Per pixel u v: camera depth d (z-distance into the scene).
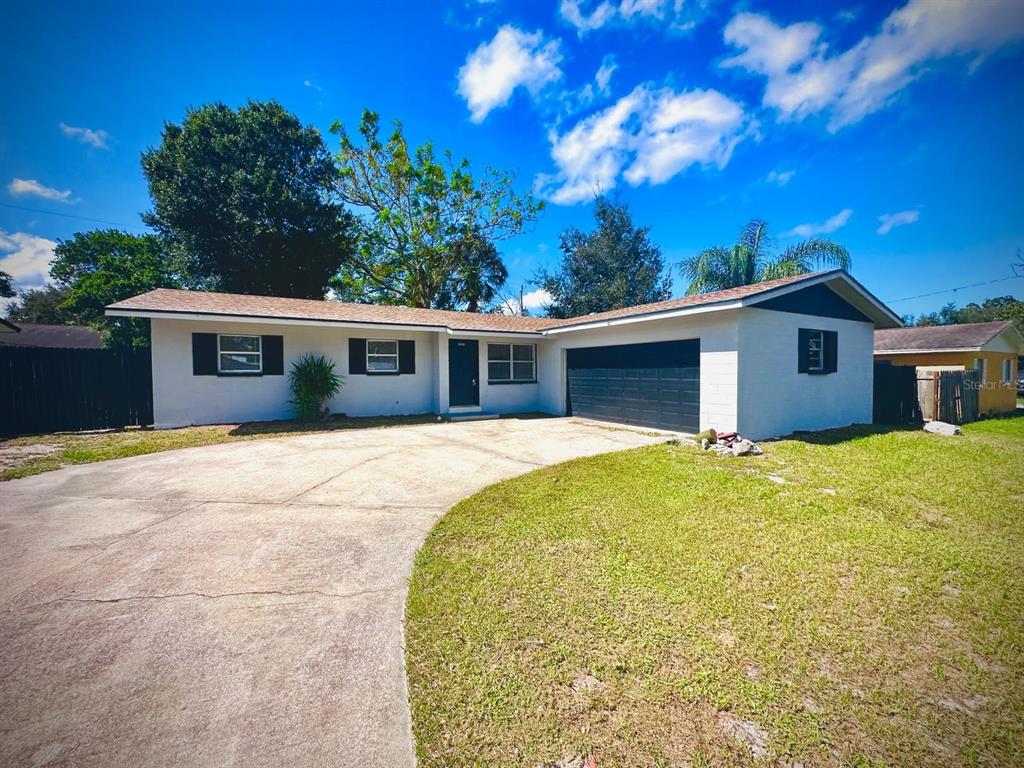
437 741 1.77
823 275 9.11
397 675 2.16
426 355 13.09
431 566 3.28
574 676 2.13
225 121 18.69
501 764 1.66
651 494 5.00
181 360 10.05
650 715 1.90
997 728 1.84
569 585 3.00
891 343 17.61
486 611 2.69
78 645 2.35
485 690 2.04
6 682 2.06
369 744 1.75
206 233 18.39
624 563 3.33
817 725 1.85
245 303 11.29
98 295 17.86
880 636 2.48
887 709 1.94
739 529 4.00
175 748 1.70
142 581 3.06
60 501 4.81
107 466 6.40
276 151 19.48
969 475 5.88
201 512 4.48
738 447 7.05
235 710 1.91
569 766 1.65
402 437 9.08
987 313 38.16
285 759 1.67
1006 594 2.92
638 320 9.65
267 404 10.98
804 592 2.93
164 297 10.43
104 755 1.66
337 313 11.66
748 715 1.90
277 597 2.87
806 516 4.32
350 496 5.04
